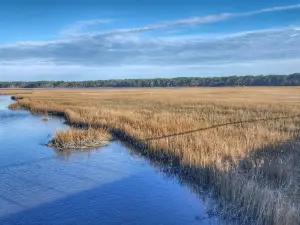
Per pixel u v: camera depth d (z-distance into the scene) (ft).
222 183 33.63
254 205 28.60
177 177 41.04
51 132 75.15
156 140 53.01
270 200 27.58
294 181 33.04
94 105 131.54
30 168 45.37
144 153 53.06
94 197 34.83
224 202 31.48
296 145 47.34
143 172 43.34
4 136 70.23
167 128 63.46
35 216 30.66
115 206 32.58
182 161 42.65
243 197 30.09
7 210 31.86
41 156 52.11
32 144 61.41
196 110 105.81
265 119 80.33
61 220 29.86
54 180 40.22
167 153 48.19
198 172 39.06
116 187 37.73
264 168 37.11
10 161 49.08
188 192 35.88
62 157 51.42
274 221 25.81
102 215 30.73
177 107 118.83
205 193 35.06
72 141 59.11
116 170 44.34
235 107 116.67
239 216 28.81
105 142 60.90
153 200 33.91
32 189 37.17
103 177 41.37
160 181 39.60
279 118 82.23
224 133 57.72
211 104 132.26
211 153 42.96
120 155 52.54
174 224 28.81
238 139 51.49
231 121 76.69
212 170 37.11
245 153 43.83
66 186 38.14
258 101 150.00
